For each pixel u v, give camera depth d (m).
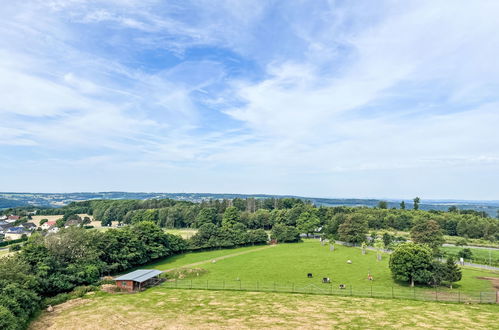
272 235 144.62
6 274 52.25
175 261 102.44
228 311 52.50
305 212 167.00
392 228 173.25
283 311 52.25
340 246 128.38
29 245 67.12
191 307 54.91
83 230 84.69
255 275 80.38
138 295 63.56
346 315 49.84
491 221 162.62
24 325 45.22
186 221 199.25
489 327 43.88
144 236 99.62
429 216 174.62
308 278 76.75
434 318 47.91
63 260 72.38
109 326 45.72
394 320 47.12
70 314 51.44
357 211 198.62
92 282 70.94
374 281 73.38
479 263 94.62
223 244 125.94
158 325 45.94
